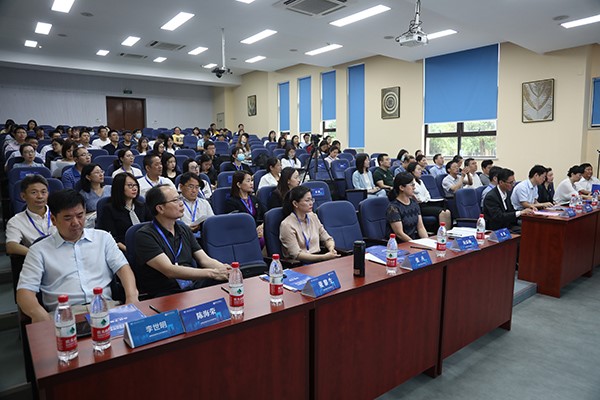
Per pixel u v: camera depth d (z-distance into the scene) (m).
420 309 2.16
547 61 7.18
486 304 2.62
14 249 2.56
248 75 13.91
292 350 1.65
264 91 13.23
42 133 7.98
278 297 1.65
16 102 12.00
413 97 9.18
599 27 5.90
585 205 4.02
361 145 10.43
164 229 2.26
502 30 6.05
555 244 3.55
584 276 4.16
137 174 4.64
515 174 7.69
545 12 5.35
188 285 2.29
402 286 2.05
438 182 5.96
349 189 5.62
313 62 10.49
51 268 2.00
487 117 8.00
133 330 1.30
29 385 1.96
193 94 15.09
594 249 4.16
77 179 4.39
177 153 7.22
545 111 7.23
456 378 2.28
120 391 1.25
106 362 1.21
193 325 1.40
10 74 11.87
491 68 7.87
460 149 8.52
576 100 6.90
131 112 14.03
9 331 2.54
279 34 8.26
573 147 6.98
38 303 1.86
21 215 2.75
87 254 2.08
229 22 6.92
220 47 9.39
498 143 7.88
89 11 6.86
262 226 3.26
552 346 2.66
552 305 3.39
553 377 2.29
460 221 4.43
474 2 5.04
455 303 2.37
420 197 5.13
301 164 6.96
